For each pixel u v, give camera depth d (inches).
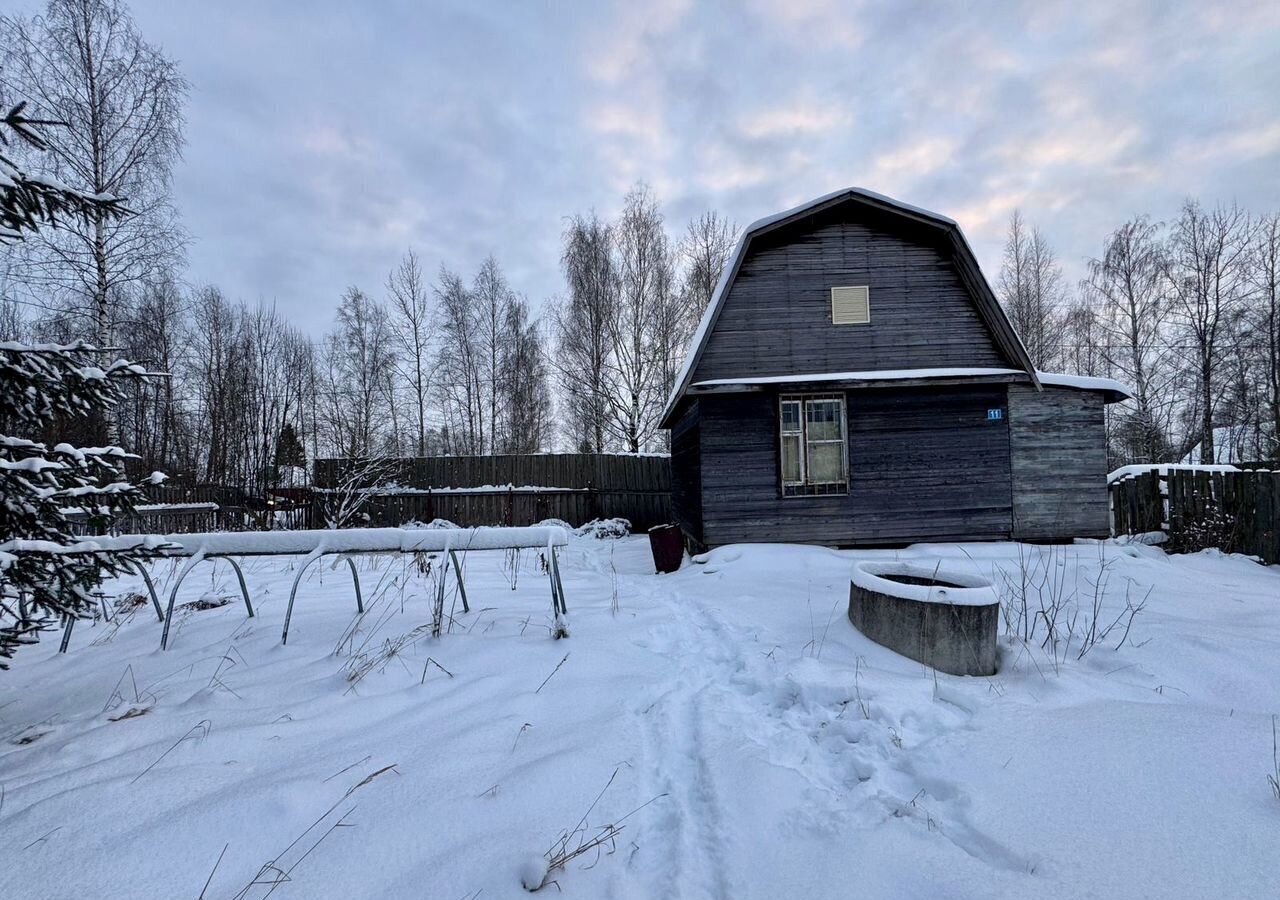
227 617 192.1
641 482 644.1
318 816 78.0
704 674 151.3
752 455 379.2
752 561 322.7
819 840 77.6
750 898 67.7
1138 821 78.2
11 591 140.3
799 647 165.8
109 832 72.6
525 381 1043.3
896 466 375.6
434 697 122.3
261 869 67.1
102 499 121.6
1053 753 97.7
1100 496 374.6
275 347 1033.5
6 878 64.6
